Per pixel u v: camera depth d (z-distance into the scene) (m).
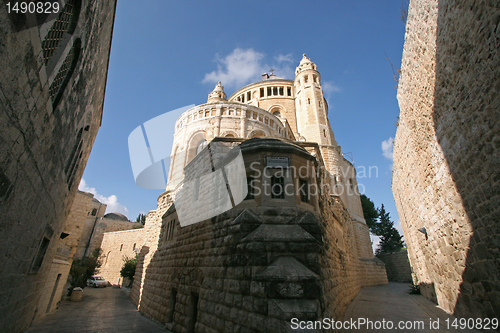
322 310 5.79
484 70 5.43
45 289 11.62
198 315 8.05
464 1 5.71
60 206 9.27
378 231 48.81
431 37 7.75
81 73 7.01
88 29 6.55
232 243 7.36
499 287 6.03
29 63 4.01
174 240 13.15
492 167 5.70
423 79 8.95
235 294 6.65
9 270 5.65
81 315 13.71
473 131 6.25
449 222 8.84
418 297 14.57
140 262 22.02
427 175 10.56
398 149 16.09
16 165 4.48
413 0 8.70
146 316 13.73
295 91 43.59
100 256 44.75
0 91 3.40
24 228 5.84
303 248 6.63
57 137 6.43
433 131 8.99
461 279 8.30
